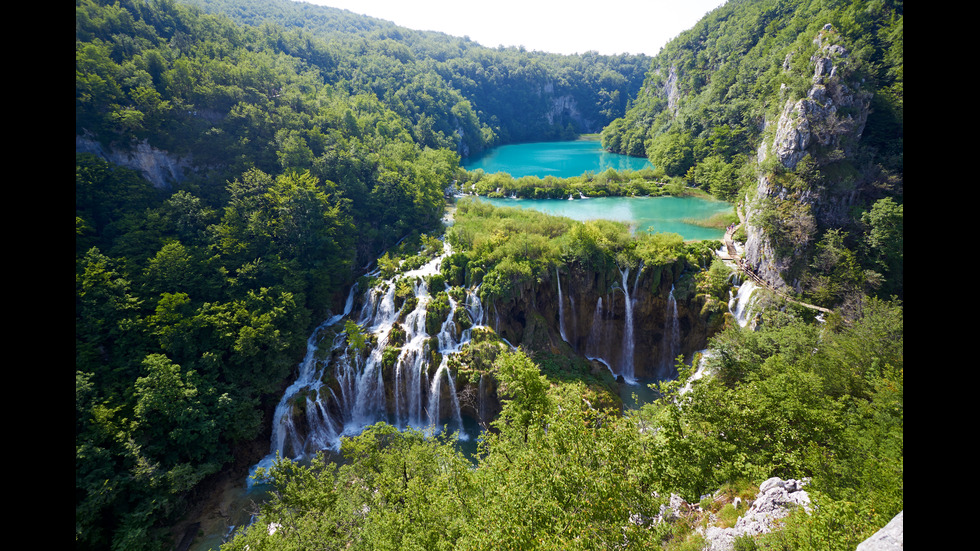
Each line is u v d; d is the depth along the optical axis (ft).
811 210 195.62
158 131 231.30
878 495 70.74
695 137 411.34
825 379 124.67
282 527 108.88
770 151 224.94
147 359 152.25
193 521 148.25
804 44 253.03
